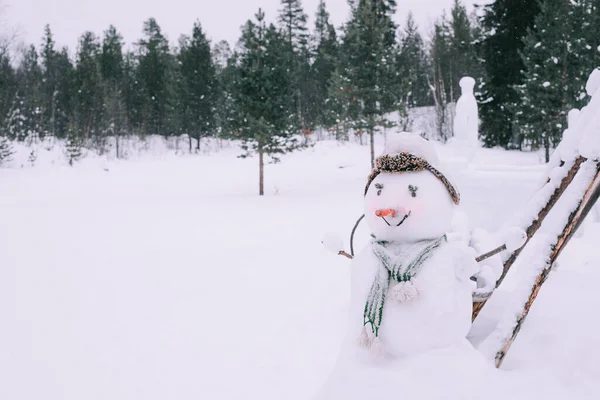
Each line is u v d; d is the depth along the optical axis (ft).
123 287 19.86
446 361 6.89
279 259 23.47
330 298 16.63
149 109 160.86
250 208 45.65
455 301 7.45
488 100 87.76
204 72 143.95
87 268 23.47
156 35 214.90
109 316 16.31
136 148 141.59
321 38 182.09
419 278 7.31
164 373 11.78
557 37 60.08
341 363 7.52
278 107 61.16
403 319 7.24
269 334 13.69
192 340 13.73
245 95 61.00
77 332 14.93
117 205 51.65
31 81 155.53
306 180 76.33
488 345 8.26
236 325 14.66
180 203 51.93
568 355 8.30
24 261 25.25
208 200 54.60
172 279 20.75
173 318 15.74
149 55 169.27
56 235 33.40
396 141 8.05
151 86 165.78
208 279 20.43
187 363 12.22
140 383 11.35
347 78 71.26
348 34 72.74
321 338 13.12
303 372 11.25
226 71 142.41
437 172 7.76
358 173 82.43
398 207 7.58
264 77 60.03
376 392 6.67
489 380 6.84
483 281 9.42
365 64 70.08
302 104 153.99
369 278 7.79
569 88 59.47
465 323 7.52
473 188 21.17
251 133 58.75
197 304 17.06
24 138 127.65
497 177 23.12
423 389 6.56
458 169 25.70
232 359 12.24
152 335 14.34
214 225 35.94
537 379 7.28
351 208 42.88
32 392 11.19
